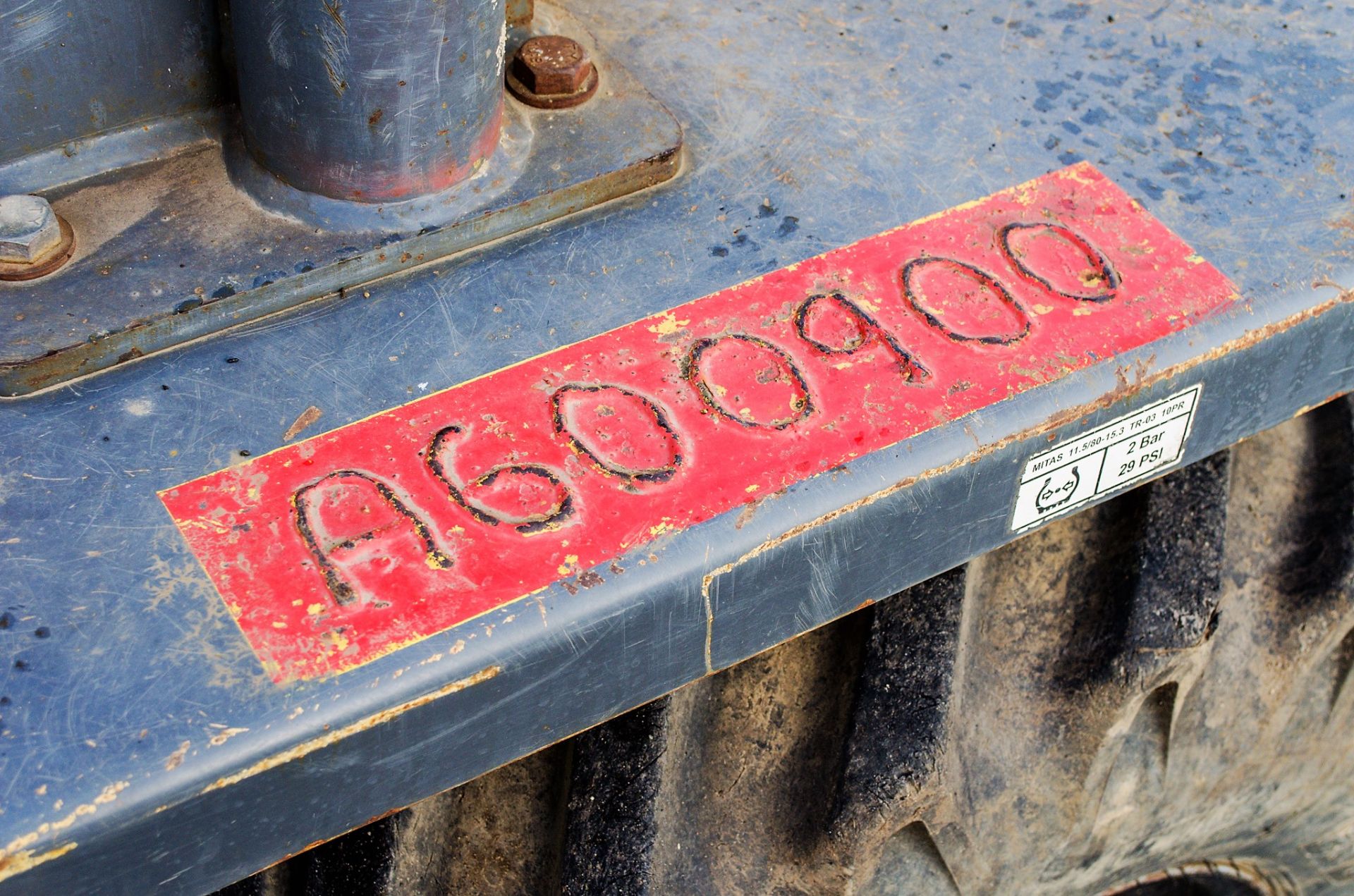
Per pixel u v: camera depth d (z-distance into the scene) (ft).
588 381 4.10
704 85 5.17
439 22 4.01
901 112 5.11
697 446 3.95
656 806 4.52
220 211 4.34
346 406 3.99
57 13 4.09
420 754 3.55
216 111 4.52
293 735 3.28
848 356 4.22
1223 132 5.09
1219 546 5.27
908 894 5.01
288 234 4.29
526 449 3.91
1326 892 6.51
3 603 3.43
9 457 3.76
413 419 3.96
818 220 4.66
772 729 4.91
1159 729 5.42
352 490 3.77
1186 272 4.55
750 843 4.78
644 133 4.73
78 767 3.14
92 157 4.39
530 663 3.56
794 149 4.93
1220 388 4.50
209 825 3.29
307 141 4.20
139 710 3.26
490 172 4.52
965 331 4.32
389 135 4.18
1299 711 5.70
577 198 4.58
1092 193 4.83
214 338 4.15
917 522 4.09
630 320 4.29
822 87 5.21
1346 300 4.55
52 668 3.31
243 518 3.67
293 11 3.91
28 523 3.61
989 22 5.56
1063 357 4.26
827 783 4.80
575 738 4.67
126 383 4.00
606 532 3.73
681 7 5.53
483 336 4.21
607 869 4.43
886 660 4.84
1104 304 4.43
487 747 3.69
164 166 4.44
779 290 4.42
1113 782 5.35
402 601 3.53
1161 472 4.65
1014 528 4.39
